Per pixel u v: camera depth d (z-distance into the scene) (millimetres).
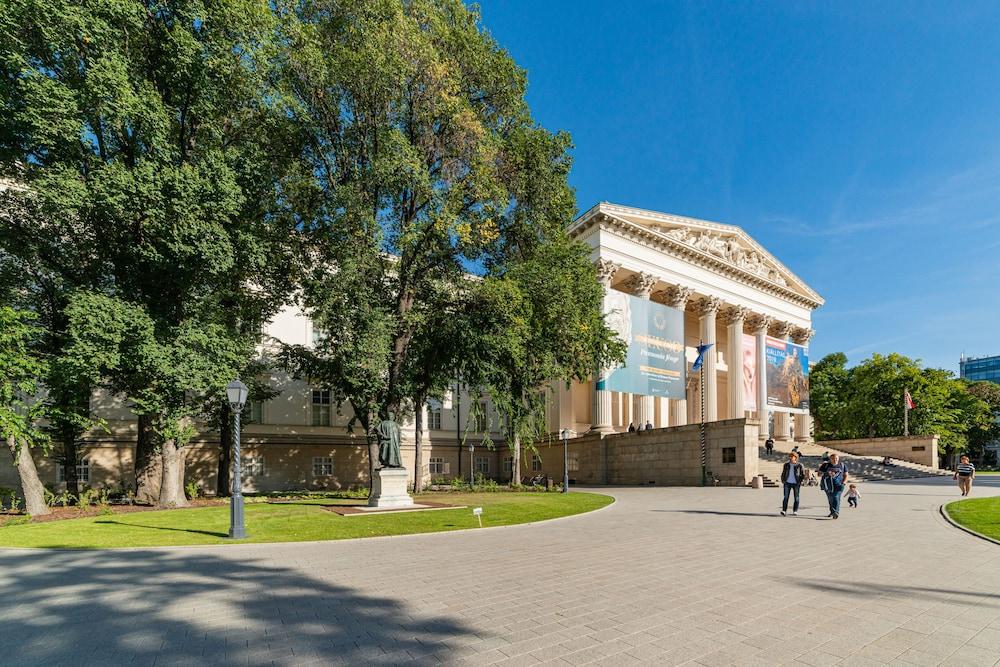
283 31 18609
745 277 48969
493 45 23875
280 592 7180
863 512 16250
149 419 20375
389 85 19797
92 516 16359
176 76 16531
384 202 22375
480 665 4668
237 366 20438
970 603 6496
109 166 15047
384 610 6312
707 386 44594
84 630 5703
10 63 13867
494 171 23062
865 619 5898
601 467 36719
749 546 10523
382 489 17875
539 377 27516
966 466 21859
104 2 14469
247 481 33312
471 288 23531
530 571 8367
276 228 21250
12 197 18422
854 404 56188
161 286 18859
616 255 39969
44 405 18438
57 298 19594
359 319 20234
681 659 4781
